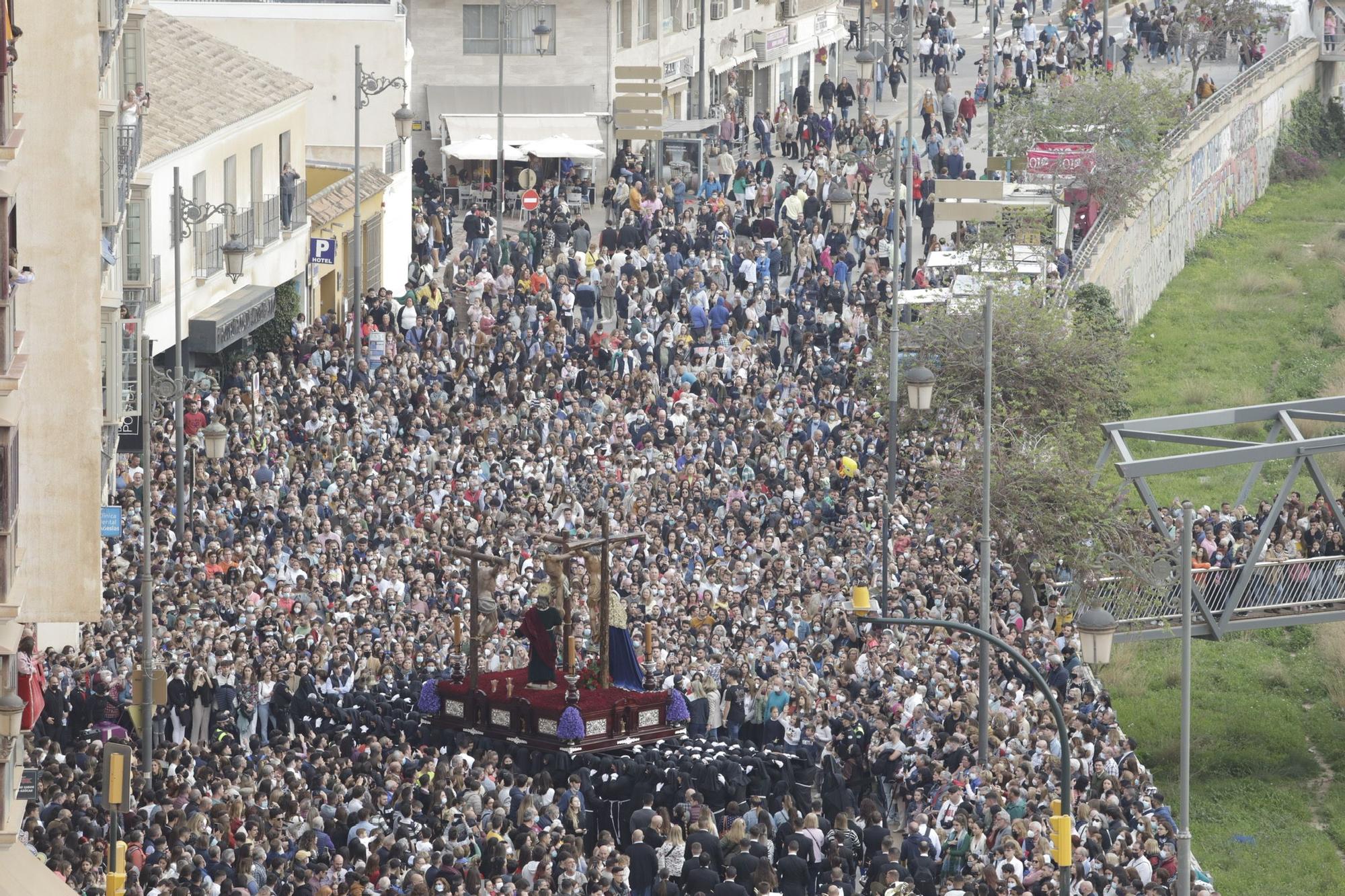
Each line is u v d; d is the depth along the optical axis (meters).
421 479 125.56
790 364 150.88
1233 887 102.06
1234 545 123.38
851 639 107.31
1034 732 96.81
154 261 130.25
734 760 91.75
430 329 148.75
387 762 88.50
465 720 98.38
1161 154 186.50
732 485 128.88
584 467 128.62
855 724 96.31
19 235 84.44
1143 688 124.88
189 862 76.31
